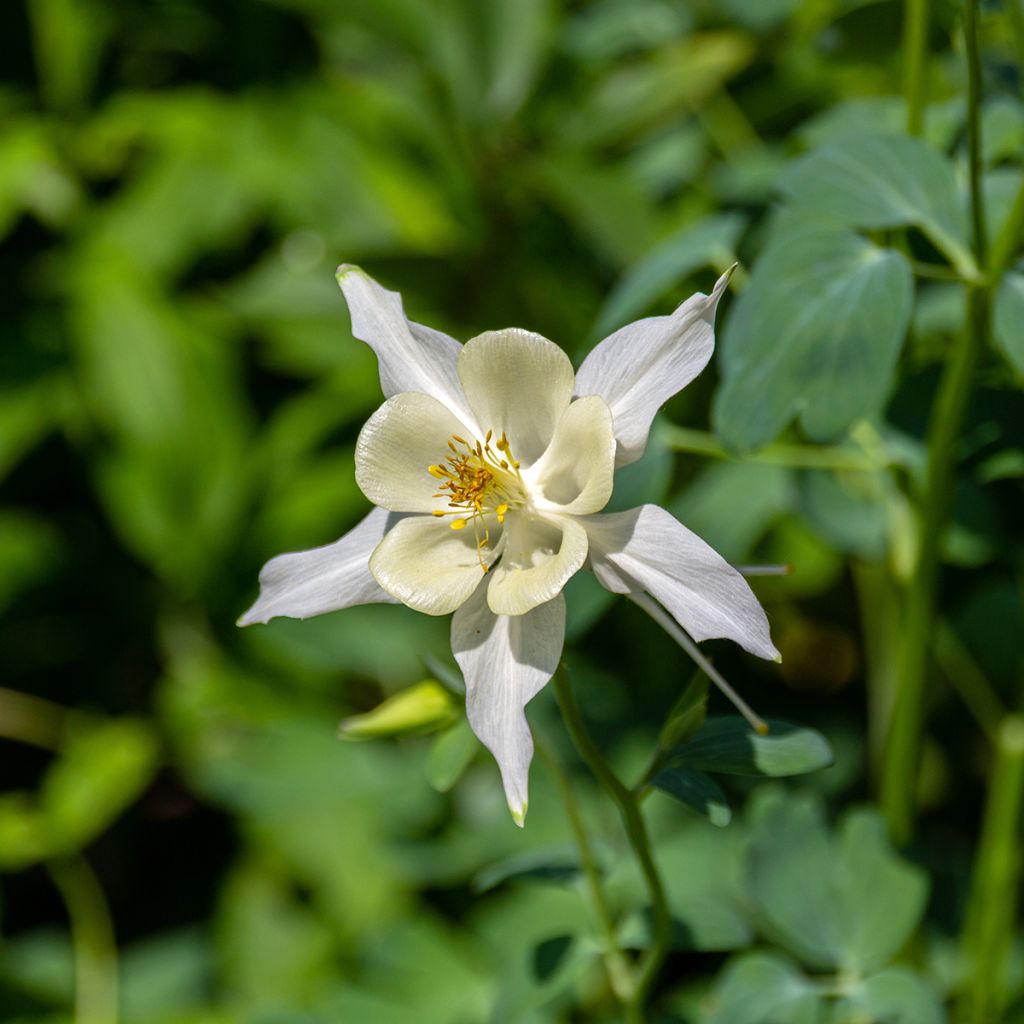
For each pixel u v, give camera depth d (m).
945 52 0.58
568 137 0.69
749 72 0.65
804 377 0.50
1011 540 0.56
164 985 0.68
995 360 0.53
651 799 0.59
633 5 0.70
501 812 0.62
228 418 0.71
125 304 0.70
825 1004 0.52
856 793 0.64
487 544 0.46
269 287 0.71
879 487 0.57
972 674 0.59
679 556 0.44
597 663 0.64
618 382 0.46
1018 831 0.56
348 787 0.63
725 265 0.55
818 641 0.69
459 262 0.71
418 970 0.57
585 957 0.51
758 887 0.53
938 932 0.57
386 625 0.68
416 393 0.46
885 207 0.51
